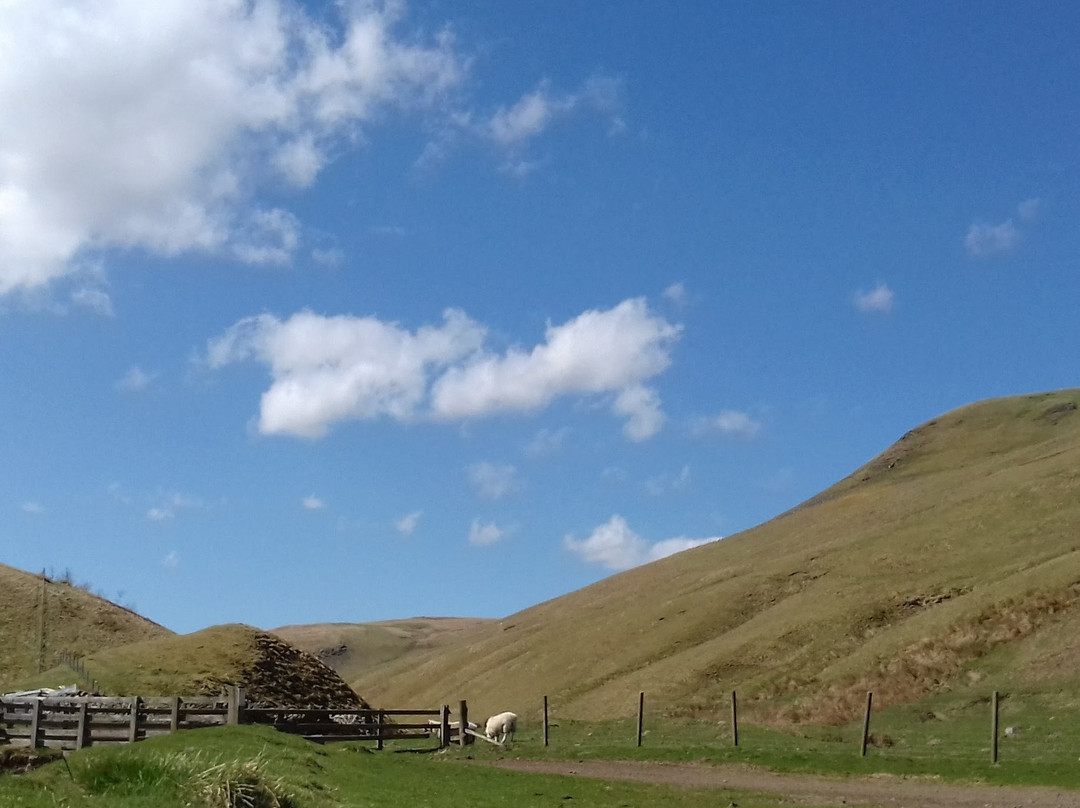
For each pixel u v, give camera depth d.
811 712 60.53
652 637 94.81
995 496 95.31
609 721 52.56
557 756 35.09
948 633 63.22
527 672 103.06
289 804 17.30
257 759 19.06
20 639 56.31
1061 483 91.75
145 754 17.36
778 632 78.06
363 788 23.25
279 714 34.84
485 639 143.00
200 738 25.59
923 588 78.12
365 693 138.25
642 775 29.95
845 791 26.70
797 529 134.00
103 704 32.97
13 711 32.78
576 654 100.38
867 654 65.94
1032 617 62.00
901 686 59.88
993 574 75.88
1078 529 80.00
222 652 49.16
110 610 63.34
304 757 25.73
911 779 28.89
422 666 141.62
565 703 85.12
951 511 97.31
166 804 15.12
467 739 38.88
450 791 24.33
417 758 31.28
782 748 37.94
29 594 61.56
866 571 87.69
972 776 28.78
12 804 13.90
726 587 100.62
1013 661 58.38
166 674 46.50
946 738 43.84
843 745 40.09
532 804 23.25
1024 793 26.14
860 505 133.38
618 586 143.12
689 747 36.47
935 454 184.75
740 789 26.98
